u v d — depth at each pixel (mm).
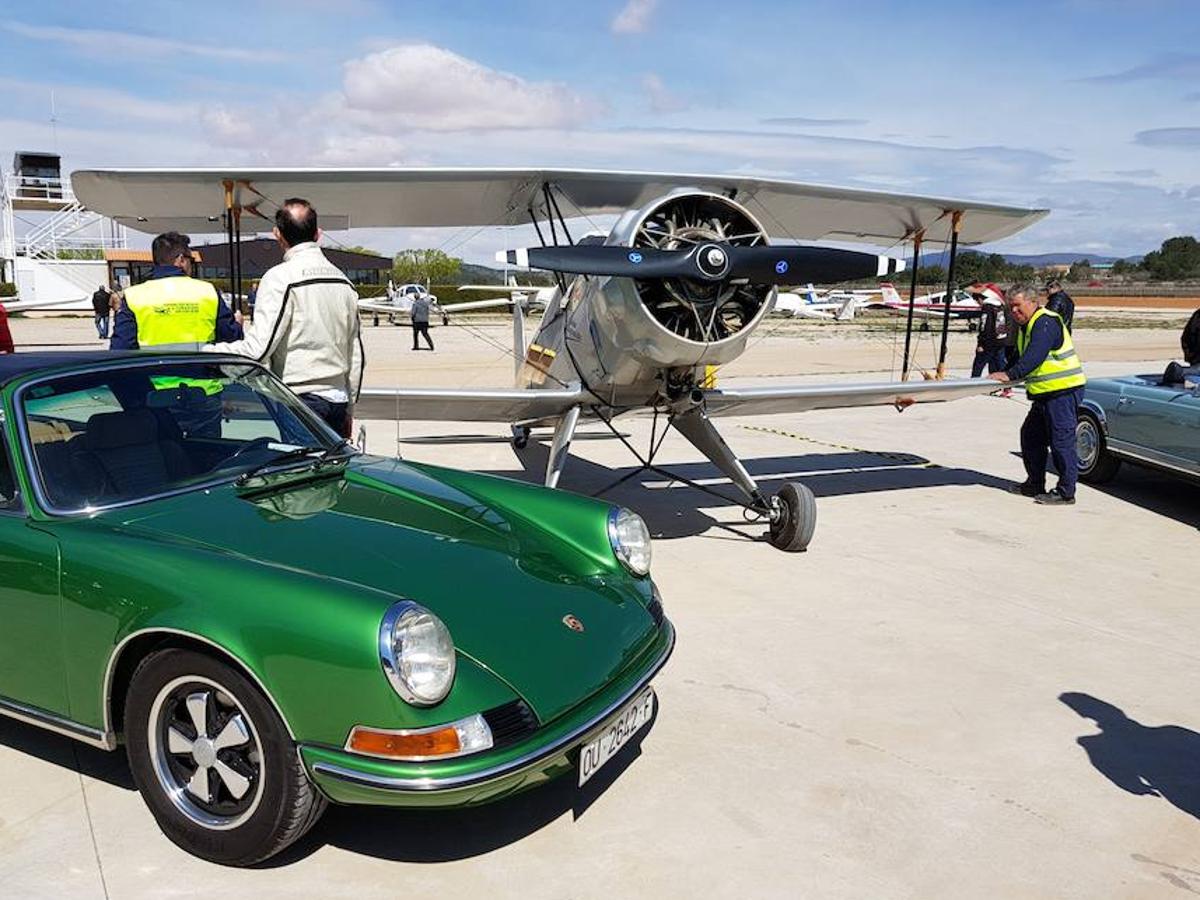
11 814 2836
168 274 4773
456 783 2256
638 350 5547
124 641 2531
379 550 2848
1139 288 79500
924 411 13008
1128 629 4719
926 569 5684
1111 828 2914
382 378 15898
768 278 5348
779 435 10719
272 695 2320
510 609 2732
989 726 3594
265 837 2455
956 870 2668
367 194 6395
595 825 2844
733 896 2518
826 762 3277
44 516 2818
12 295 44688
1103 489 8211
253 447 3506
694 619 4715
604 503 3461
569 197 6730
